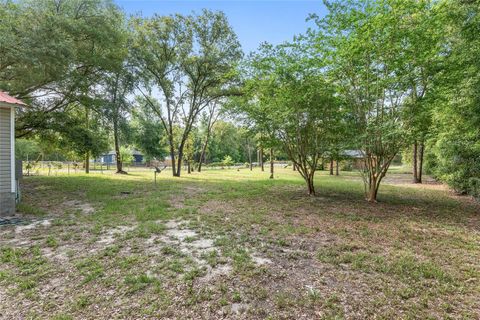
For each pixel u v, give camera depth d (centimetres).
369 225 550
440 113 784
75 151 1253
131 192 1009
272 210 692
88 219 581
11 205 613
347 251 402
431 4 658
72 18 1002
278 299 267
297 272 328
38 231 493
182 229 512
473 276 321
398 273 326
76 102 1273
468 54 640
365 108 779
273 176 1844
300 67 781
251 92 928
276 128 900
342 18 691
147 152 3878
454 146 918
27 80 972
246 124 966
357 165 945
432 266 344
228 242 434
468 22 647
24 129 1127
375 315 242
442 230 517
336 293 279
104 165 3806
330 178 1777
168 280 305
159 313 245
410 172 2533
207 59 1733
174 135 2367
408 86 711
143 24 1652
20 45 814
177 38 1720
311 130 904
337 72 777
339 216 630
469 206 777
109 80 1251
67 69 1019
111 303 260
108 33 1090
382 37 672
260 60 838
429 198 925
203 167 3472
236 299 268
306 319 237
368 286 294
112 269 333
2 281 301
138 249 402
